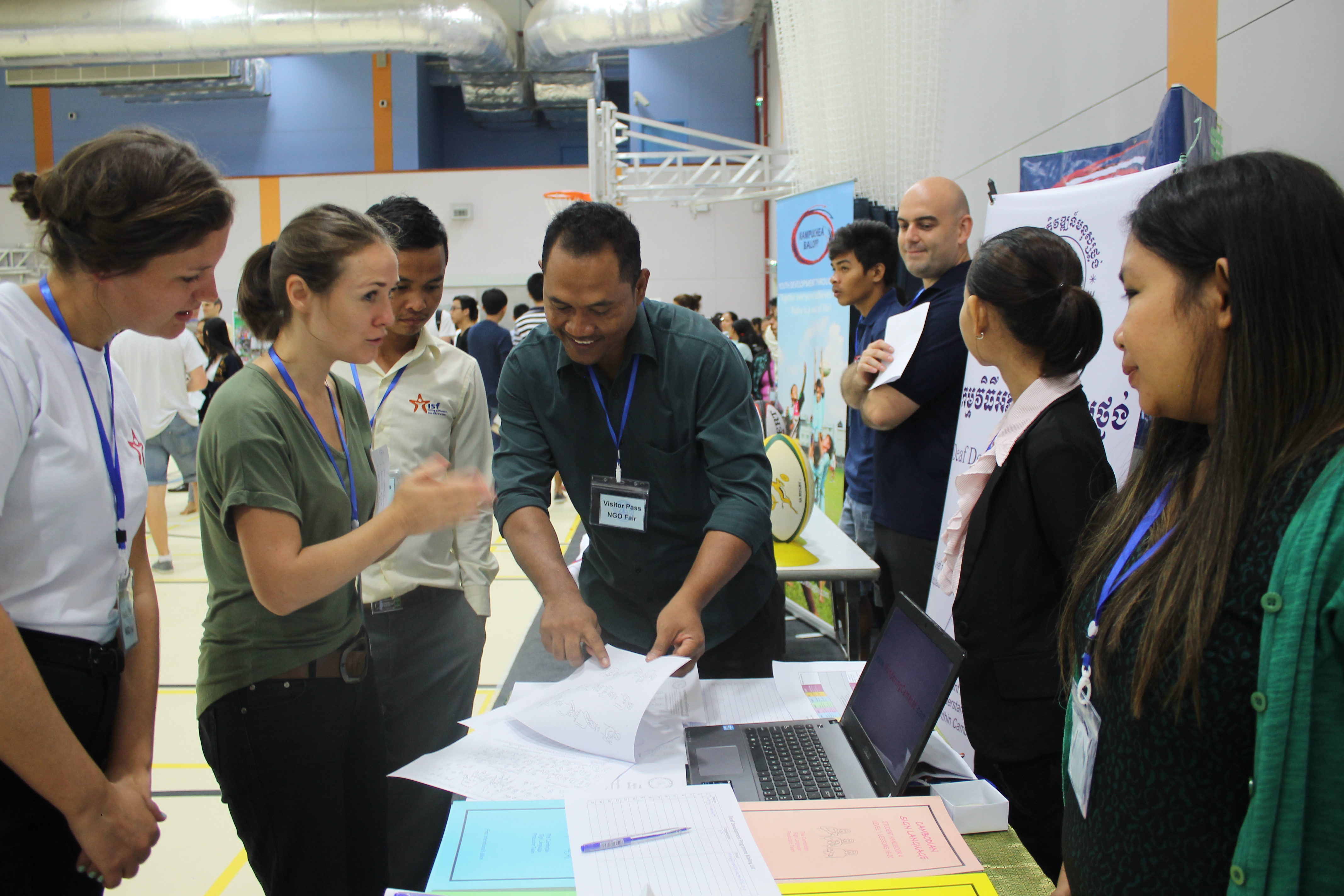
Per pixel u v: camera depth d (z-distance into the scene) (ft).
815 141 13.44
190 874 6.02
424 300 5.16
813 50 13.25
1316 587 1.76
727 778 3.32
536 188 35.91
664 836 2.81
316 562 3.30
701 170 22.00
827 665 4.53
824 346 12.19
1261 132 6.20
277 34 26.99
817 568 7.18
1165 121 5.72
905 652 3.47
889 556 7.30
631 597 4.98
